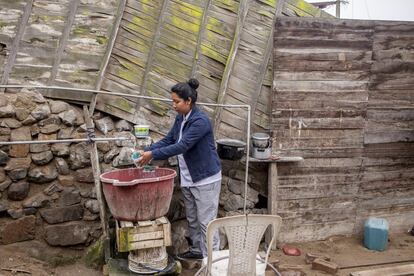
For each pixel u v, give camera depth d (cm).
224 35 388
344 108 411
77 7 361
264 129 400
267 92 397
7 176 330
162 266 310
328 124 408
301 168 408
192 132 309
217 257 277
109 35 367
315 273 355
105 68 363
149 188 295
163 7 378
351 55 405
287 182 407
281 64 389
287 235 414
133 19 373
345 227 432
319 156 411
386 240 406
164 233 304
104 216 330
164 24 379
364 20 402
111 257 331
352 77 409
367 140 423
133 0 373
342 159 418
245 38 390
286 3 396
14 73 350
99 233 351
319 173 414
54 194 341
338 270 361
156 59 378
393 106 427
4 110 325
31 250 332
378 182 436
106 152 353
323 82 402
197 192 328
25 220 334
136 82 374
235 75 390
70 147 344
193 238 352
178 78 382
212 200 330
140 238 298
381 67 416
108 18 366
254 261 251
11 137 328
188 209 346
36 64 354
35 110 335
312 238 422
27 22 353
